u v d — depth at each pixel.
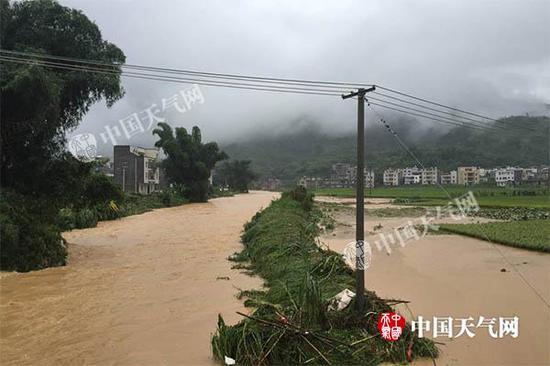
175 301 11.94
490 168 103.25
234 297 12.20
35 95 15.75
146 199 53.62
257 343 7.84
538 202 49.53
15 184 18.70
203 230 27.97
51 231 17.34
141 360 8.19
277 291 11.10
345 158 180.62
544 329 9.57
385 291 12.60
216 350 8.09
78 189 19.69
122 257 18.69
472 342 8.84
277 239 17.11
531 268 15.74
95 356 8.42
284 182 177.38
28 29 18.36
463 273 14.91
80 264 17.22
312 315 8.71
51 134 18.53
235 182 121.31
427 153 115.38
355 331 8.51
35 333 9.66
